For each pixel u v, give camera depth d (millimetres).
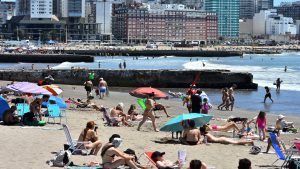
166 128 22969
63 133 23641
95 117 31016
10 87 28750
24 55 146500
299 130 29531
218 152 20922
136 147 21438
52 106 27281
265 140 24656
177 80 66312
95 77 66125
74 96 47844
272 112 41469
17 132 23250
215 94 57781
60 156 17016
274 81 77750
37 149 19625
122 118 28250
